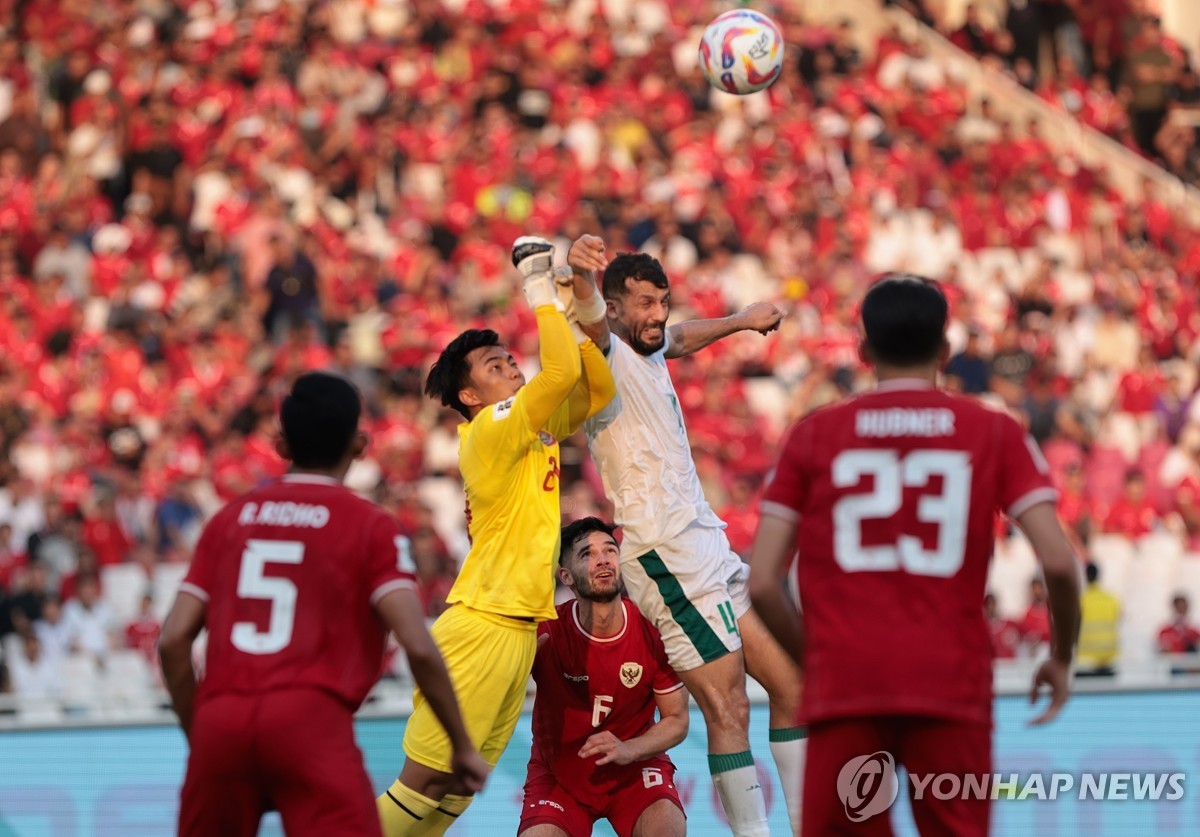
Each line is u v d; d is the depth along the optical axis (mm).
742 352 55062
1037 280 61688
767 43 22797
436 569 41188
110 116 66500
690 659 20781
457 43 72500
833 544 14680
